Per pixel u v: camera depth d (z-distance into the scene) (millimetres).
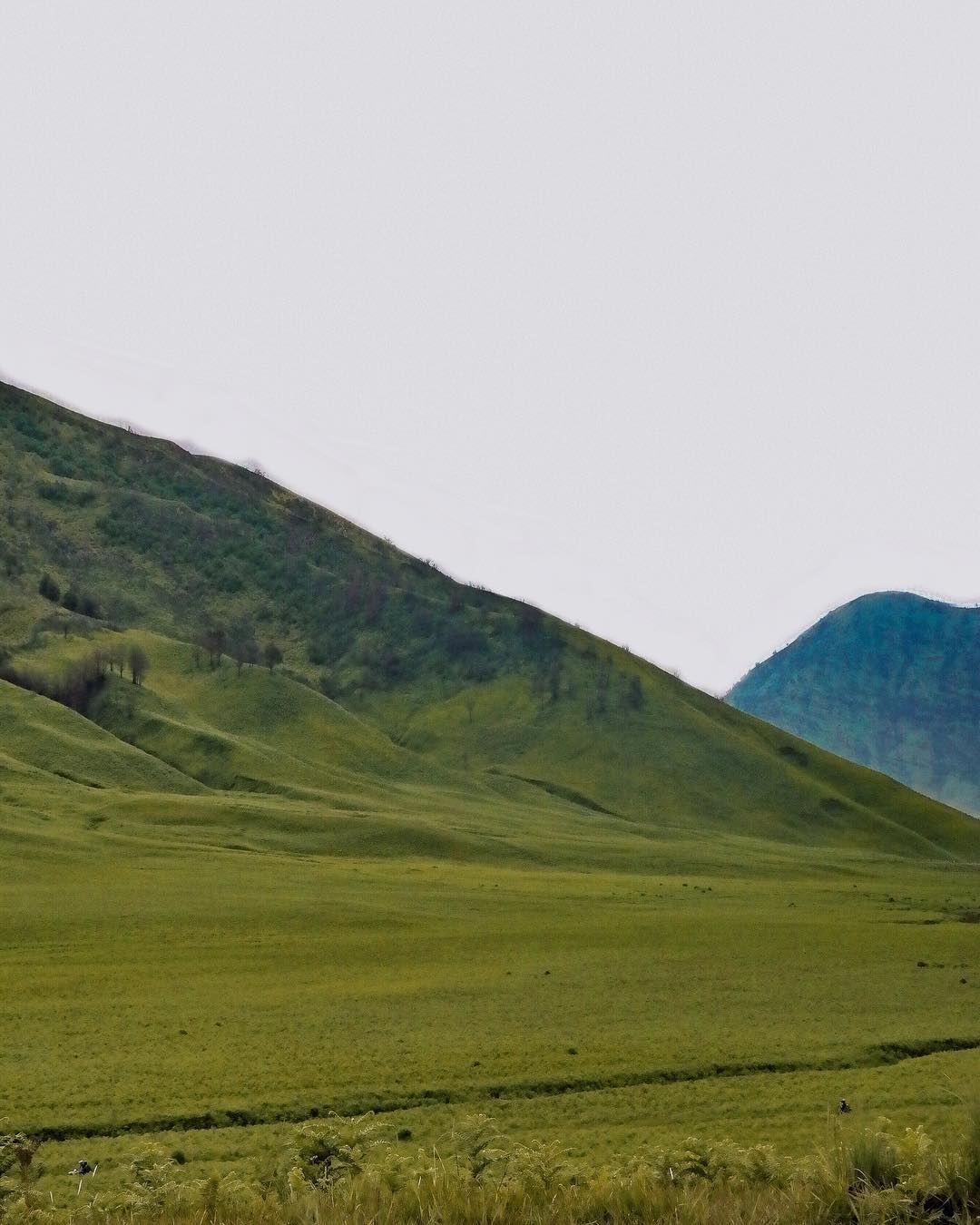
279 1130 36625
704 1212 10750
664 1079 43500
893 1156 11008
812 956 74188
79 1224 14102
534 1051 47125
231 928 81000
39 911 83438
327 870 112438
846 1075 44000
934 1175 10594
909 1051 48469
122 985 62438
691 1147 14516
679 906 98938
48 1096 39562
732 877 133625
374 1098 40312
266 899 93125
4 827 117750
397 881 107812
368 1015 54531
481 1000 58781
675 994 60969
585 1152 33469
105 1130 36281
